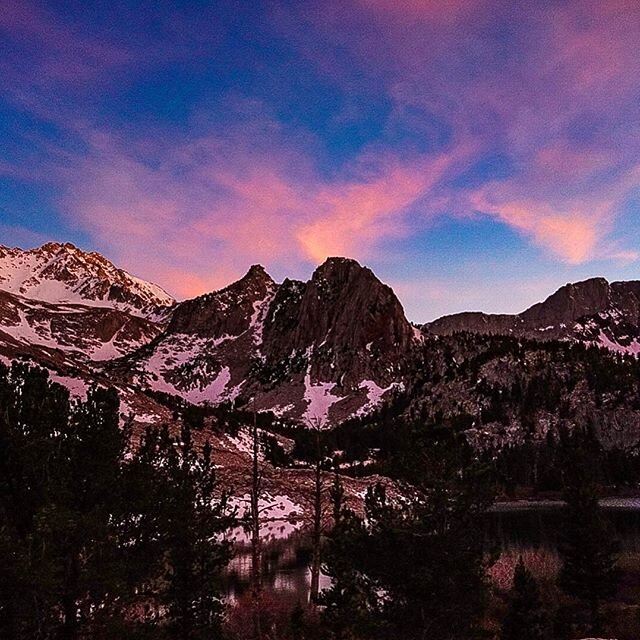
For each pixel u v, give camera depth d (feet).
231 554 74.43
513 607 82.58
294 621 89.56
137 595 53.21
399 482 60.13
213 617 74.23
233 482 257.55
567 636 85.81
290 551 191.42
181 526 63.98
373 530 60.34
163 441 66.44
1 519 43.21
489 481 59.16
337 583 70.13
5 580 39.04
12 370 52.85
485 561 59.00
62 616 46.11
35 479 47.14
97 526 45.34
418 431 61.16
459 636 57.36
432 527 57.41
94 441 50.49
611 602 108.68
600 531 100.01
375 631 58.90
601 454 548.31
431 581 55.77
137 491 52.85
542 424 650.43
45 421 50.03
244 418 508.12
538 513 323.57
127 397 410.11
